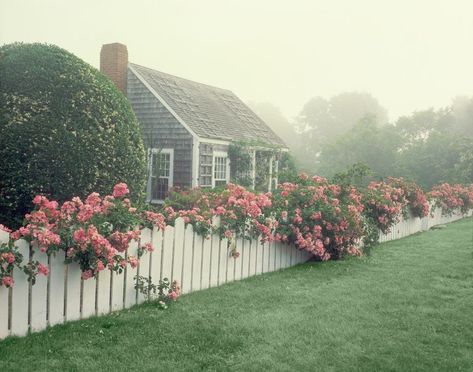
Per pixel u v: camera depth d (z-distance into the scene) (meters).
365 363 4.39
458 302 6.41
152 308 5.95
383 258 9.91
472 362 4.45
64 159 8.23
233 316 5.65
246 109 26.98
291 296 6.64
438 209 18.72
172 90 21.28
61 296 5.21
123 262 5.54
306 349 4.68
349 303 6.29
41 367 4.09
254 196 8.48
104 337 4.83
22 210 7.98
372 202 12.05
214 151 20.00
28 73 8.68
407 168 36.53
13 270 4.73
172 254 6.59
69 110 8.62
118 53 19.31
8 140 8.00
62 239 5.11
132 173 9.30
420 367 4.32
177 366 4.20
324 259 9.52
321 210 9.32
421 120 47.16
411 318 5.69
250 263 8.20
